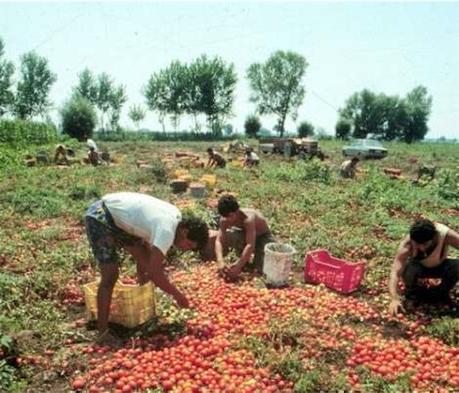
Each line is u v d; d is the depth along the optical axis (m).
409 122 86.62
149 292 5.67
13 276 7.25
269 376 4.70
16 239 9.57
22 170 20.58
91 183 16.58
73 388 4.53
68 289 6.80
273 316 5.98
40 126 39.00
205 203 13.23
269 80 77.81
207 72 72.69
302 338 5.42
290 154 32.38
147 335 5.42
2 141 33.75
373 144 37.72
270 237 7.83
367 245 9.62
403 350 5.28
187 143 54.19
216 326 5.58
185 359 4.83
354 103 87.31
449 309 6.50
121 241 5.21
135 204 5.08
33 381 4.68
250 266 7.87
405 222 12.32
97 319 5.41
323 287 7.13
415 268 6.55
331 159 35.47
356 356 5.15
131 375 4.58
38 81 61.16
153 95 73.75
